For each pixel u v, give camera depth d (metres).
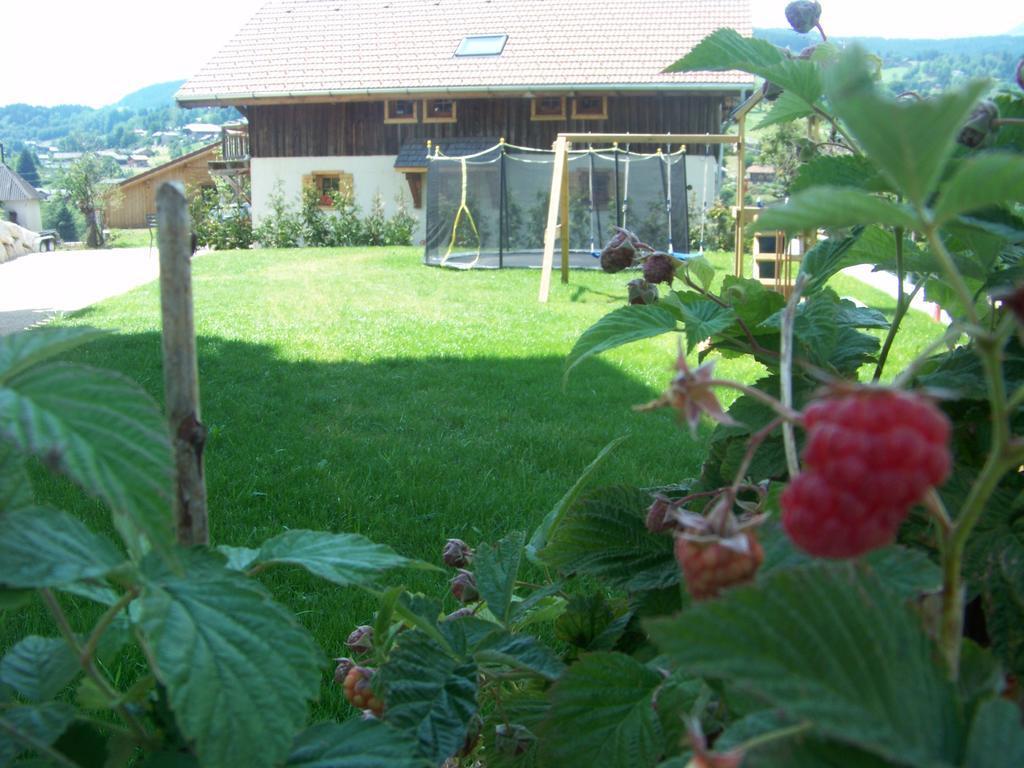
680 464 5.06
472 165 16.73
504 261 16.95
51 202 42.38
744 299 1.41
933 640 0.71
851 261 1.43
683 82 19.80
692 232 20.36
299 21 24.17
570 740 1.07
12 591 0.86
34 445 0.70
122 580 0.86
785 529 0.61
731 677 0.61
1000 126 1.20
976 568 1.04
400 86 21.17
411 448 5.51
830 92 0.60
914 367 0.72
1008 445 0.65
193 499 1.03
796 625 0.63
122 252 24.91
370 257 18.48
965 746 0.63
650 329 1.28
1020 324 0.59
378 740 0.92
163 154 131.25
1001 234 1.08
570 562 1.35
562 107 20.97
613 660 1.12
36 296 14.71
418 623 1.17
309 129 22.23
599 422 6.13
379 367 8.16
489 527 4.12
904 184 0.63
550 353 8.86
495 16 23.44
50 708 0.92
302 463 5.20
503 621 1.36
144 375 7.55
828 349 1.29
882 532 0.58
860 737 0.58
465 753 1.25
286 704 0.80
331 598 3.23
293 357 8.57
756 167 23.47
